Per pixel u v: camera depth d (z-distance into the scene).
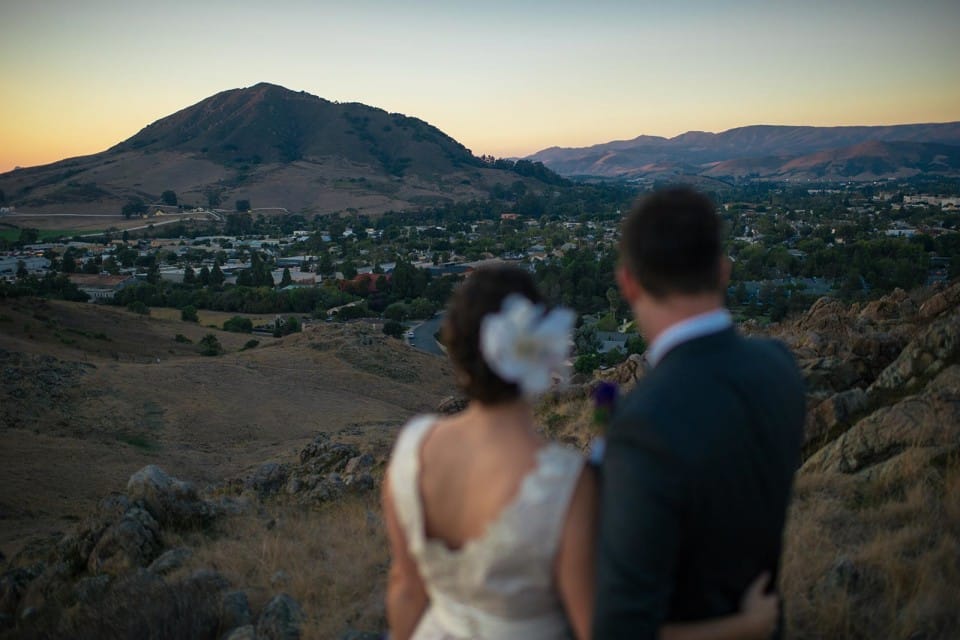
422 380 62.00
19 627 7.13
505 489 1.46
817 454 6.56
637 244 1.46
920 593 3.68
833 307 13.67
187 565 7.51
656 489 1.27
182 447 39.09
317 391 53.47
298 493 12.30
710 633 1.41
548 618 1.51
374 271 161.50
